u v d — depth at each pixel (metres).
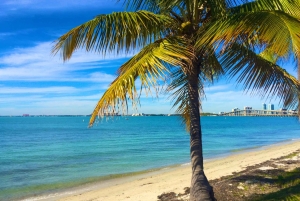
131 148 29.80
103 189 12.27
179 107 7.52
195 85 6.25
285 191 7.99
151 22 5.82
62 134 54.38
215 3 5.66
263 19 4.49
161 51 4.99
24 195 11.78
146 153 25.61
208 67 7.17
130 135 50.84
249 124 102.31
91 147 31.22
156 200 9.45
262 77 6.48
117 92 4.48
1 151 28.19
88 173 16.58
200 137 6.30
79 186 13.23
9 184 13.88
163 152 26.20
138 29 5.48
